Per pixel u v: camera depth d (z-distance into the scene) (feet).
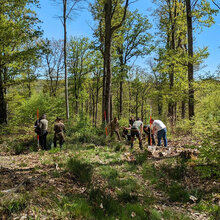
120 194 12.76
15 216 8.79
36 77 47.85
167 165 17.61
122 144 29.91
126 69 71.05
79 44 86.58
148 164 18.75
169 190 13.64
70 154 23.15
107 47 39.78
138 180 16.01
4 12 41.83
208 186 13.74
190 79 37.76
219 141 13.30
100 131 39.27
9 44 43.98
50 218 9.09
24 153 25.58
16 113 40.88
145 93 108.58
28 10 44.21
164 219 10.24
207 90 35.81
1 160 20.68
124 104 113.80
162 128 25.66
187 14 37.32
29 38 44.86
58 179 13.94
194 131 28.48
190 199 12.31
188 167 16.69
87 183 13.97
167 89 39.78
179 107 72.18
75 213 9.69
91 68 86.33
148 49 65.67
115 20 55.93
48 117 41.96
